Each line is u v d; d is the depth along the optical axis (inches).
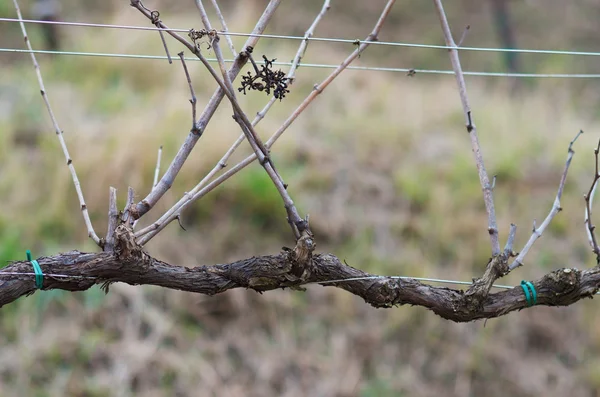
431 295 53.7
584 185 194.5
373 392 150.6
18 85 196.5
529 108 229.9
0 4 238.4
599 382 158.4
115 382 140.8
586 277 54.4
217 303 156.7
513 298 54.5
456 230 177.2
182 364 146.6
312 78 226.5
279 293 160.2
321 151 191.6
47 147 170.1
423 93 236.2
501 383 157.9
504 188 190.7
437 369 157.1
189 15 248.4
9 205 158.6
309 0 346.6
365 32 337.1
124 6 239.1
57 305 148.0
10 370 137.9
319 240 172.6
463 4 373.1
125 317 150.3
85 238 157.1
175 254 159.6
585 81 284.8
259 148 49.8
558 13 368.5
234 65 50.4
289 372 151.3
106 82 206.1
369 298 53.7
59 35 222.1
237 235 167.2
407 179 186.9
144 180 163.9
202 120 51.8
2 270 47.2
